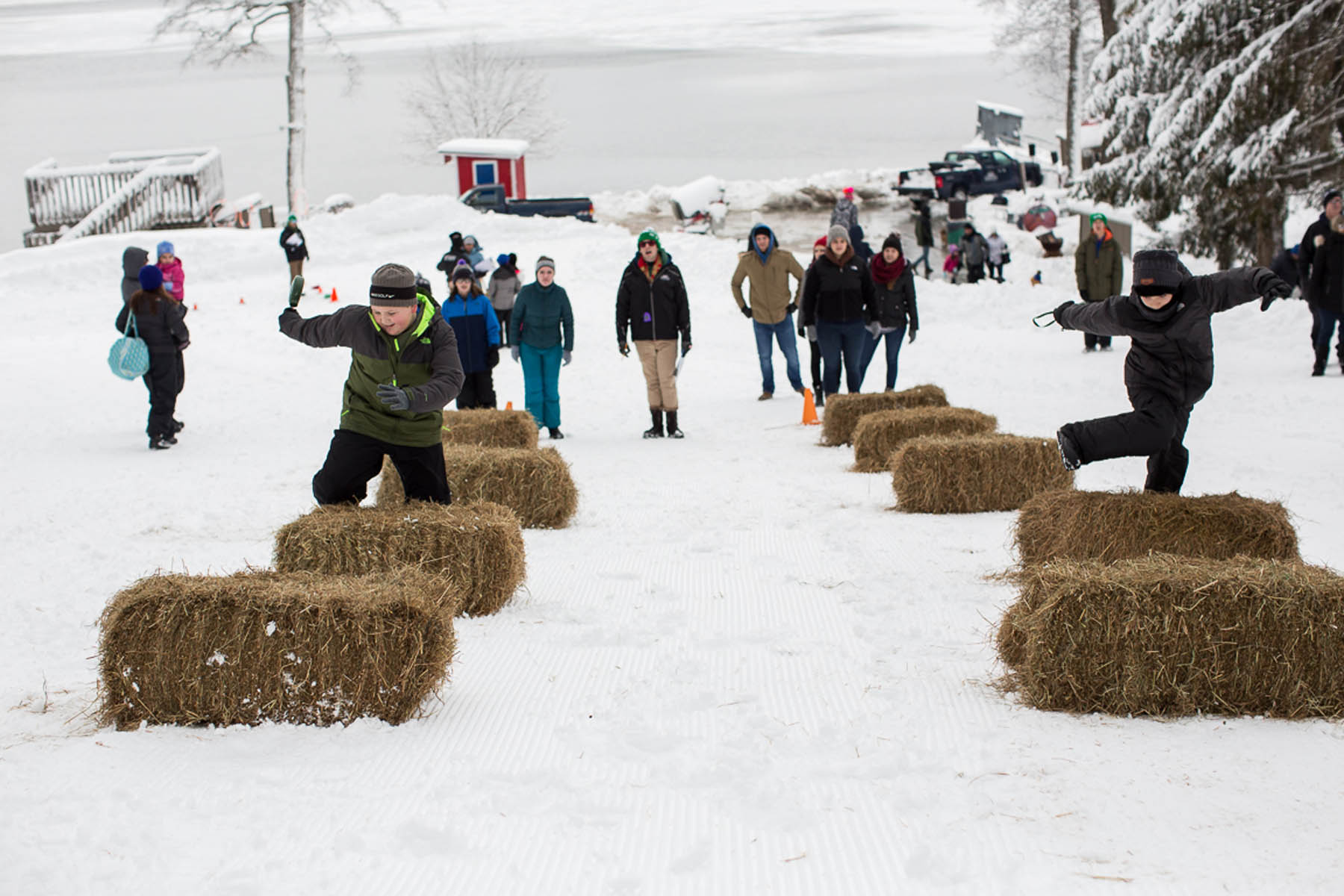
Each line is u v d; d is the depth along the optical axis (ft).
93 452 44.19
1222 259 91.71
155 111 351.87
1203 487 31.91
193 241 107.55
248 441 47.19
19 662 19.29
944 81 414.41
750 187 165.78
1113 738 14.98
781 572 24.88
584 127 286.46
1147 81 96.22
